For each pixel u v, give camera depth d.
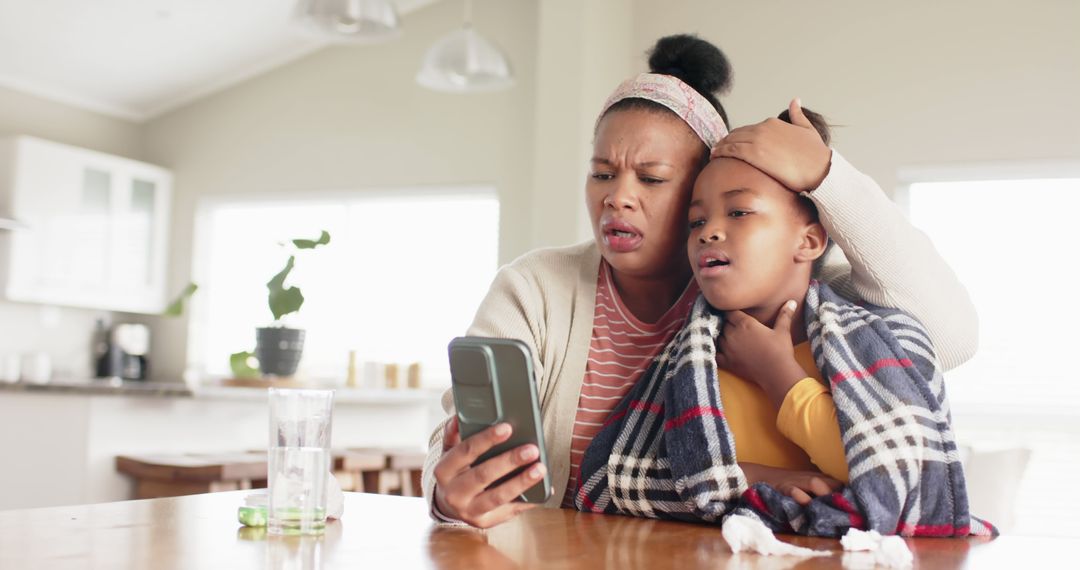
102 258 6.25
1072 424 4.60
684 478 1.04
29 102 6.22
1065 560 0.88
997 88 4.70
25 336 6.11
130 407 3.61
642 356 1.24
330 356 6.24
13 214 5.77
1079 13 4.59
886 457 0.96
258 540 0.86
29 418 3.59
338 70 6.28
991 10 4.74
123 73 6.24
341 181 6.21
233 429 3.99
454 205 6.00
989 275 4.79
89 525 0.92
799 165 1.06
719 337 1.12
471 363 0.95
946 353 1.15
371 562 0.77
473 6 5.88
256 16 5.79
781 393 1.05
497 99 5.78
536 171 4.95
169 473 3.37
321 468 0.92
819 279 1.23
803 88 5.04
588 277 1.28
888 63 4.89
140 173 6.49
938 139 4.78
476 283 5.89
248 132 6.53
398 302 6.10
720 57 1.29
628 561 0.81
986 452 3.54
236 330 6.59
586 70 4.91
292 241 3.92
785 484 1.02
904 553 0.83
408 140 6.02
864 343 1.03
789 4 5.09
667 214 1.20
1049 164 4.60
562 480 1.21
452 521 1.00
